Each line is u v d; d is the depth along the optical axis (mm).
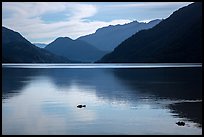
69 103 32531
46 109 28734
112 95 38844
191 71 94062
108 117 24906
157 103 31859
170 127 21328
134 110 27906
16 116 25438
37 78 72312
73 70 117938
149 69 111812
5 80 65938
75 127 21703
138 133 19969
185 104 31094
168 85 52156
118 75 82312
